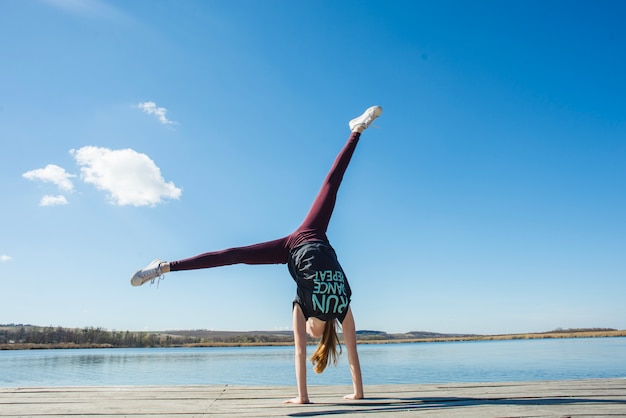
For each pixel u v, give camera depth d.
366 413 3.05
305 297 3.78
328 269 3.83
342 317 3.83
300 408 3.42
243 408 3.46
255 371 22.86
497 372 19.33
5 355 52.50
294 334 3.84
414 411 3.10
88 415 3.18
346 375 21.23
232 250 4.44
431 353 47.03
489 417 2.78
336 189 4.82
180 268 4.41
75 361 35.44
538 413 2.91
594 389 4.48
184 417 3.04
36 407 3.57
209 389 4.85
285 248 4.36
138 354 56.94
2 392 4.59
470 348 66.00
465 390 4.57
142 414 3.20
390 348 73.00
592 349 45.91
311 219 4.52
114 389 4.83
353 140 5.25
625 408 3.12
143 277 4.35
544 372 18.88
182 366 27.83
